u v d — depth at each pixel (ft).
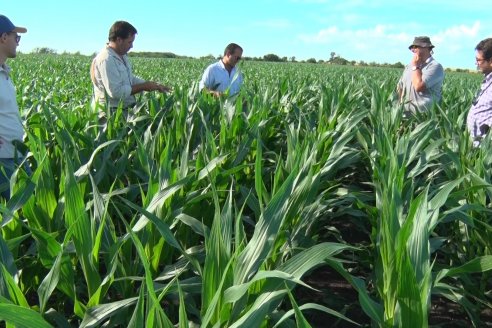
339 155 13.65
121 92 19.27
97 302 7.16
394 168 9.45
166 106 18.88
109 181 13.08
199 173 10.66
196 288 8.05
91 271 7.43
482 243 11.08
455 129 17.10
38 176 8.66
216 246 6.16
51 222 9.31
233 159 13.04
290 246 8.55
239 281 6.38
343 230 16.28
